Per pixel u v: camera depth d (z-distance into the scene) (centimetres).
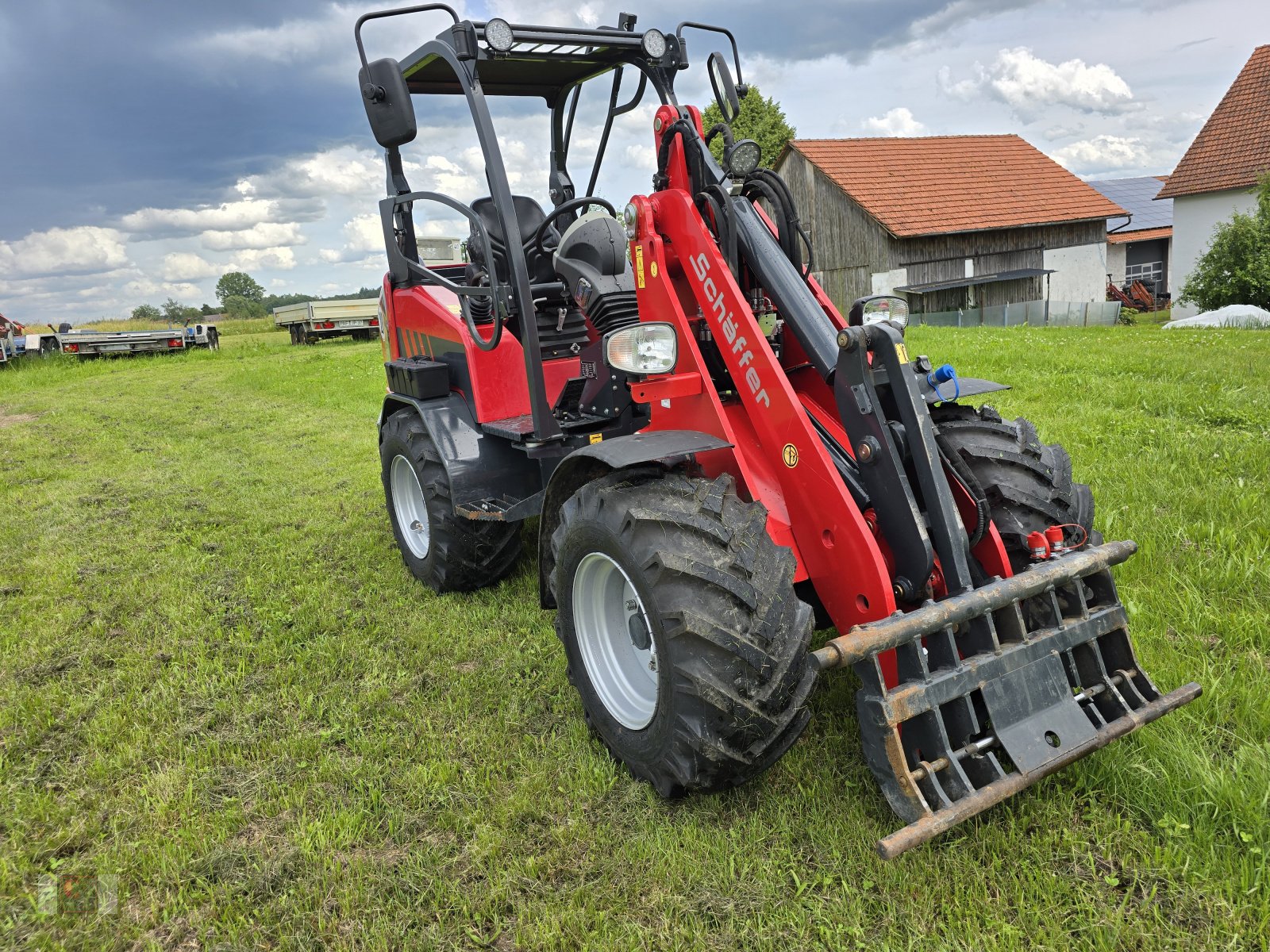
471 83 324
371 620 384
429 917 204
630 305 333
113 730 295
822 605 264
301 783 261
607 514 236
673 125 278
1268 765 218
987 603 209
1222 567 335
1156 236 3494
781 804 230
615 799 242
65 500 643
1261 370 779
